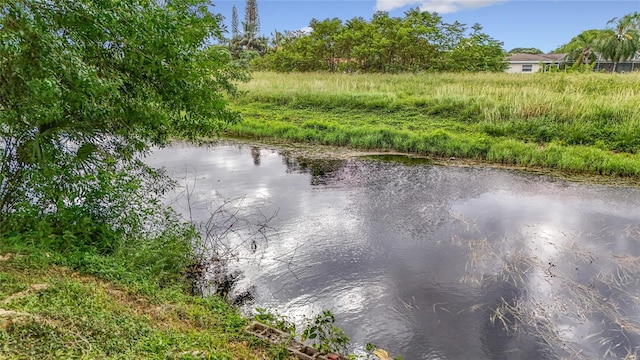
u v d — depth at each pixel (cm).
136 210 597
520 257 593
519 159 1130
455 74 2562
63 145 511
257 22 5662
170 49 450
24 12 329
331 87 2141
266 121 1662
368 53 3005
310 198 859
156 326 342
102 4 372
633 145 1159
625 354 399
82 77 355
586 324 445
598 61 3931
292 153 1300
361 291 511
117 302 369
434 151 1257
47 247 449
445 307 479
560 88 1716
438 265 574
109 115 462
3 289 329
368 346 393
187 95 525
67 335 274
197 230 676
